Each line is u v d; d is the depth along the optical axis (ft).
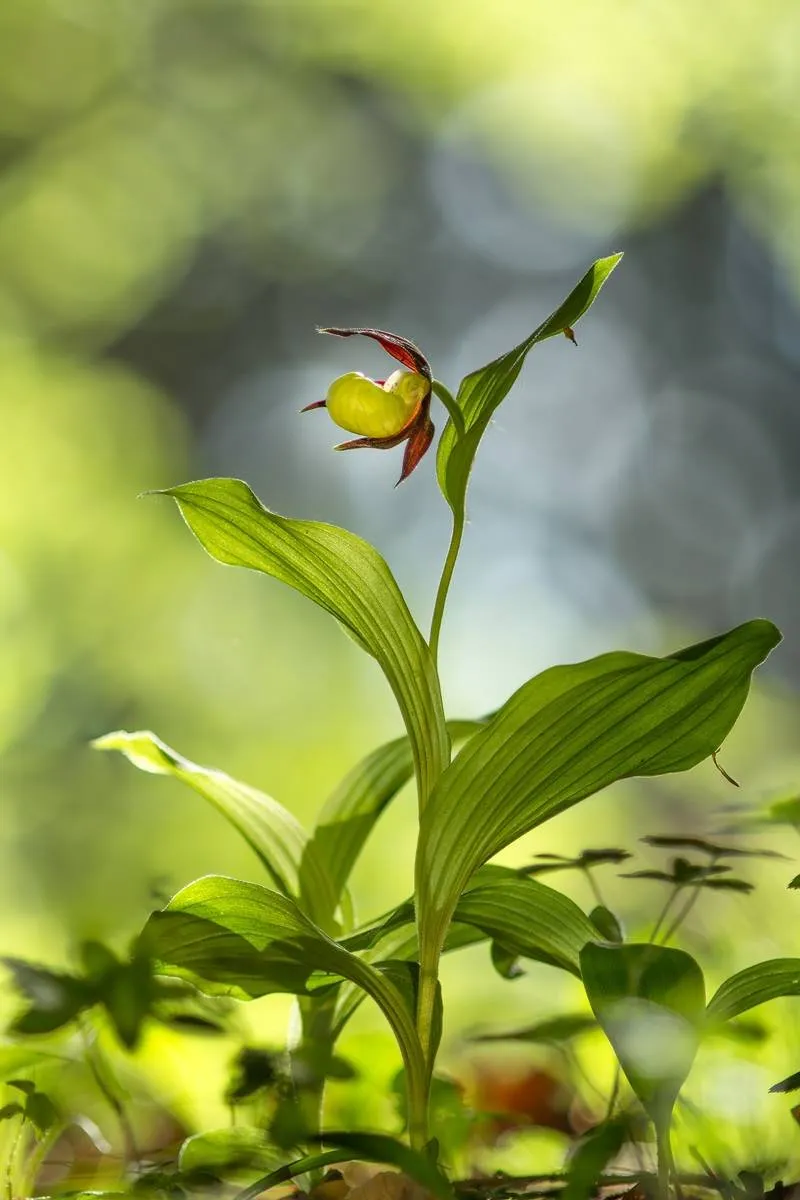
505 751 5.07
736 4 28.04
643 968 4.58
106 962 5.56
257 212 39.68
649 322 60.85
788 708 29.40
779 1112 6.56
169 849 24.40
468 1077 9.14
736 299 58.49
